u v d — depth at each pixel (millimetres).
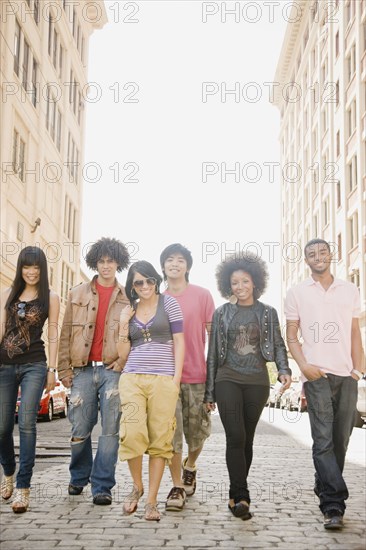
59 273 36562
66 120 38281
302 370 4984
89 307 5637
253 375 5133
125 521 4668
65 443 10234
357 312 5137
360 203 33031
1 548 3879
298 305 5168
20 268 5285
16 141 28344
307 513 5062
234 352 5156
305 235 49031
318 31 44500
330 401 4949
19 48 28438
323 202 43062
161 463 4879
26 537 4164
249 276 5219
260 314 5199
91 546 3961
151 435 4930
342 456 5043
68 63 38375
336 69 39531
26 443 5043
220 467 7820
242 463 4938
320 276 5188
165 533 4328
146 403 4973
